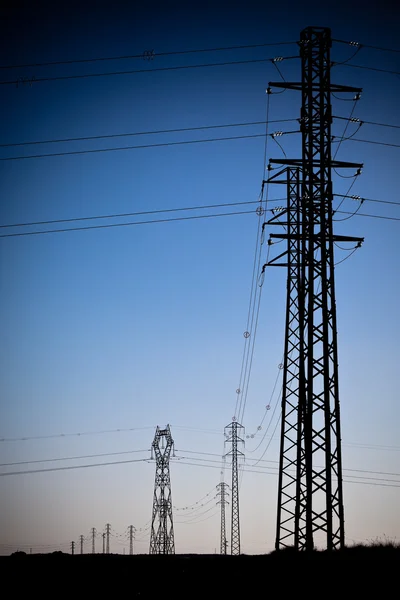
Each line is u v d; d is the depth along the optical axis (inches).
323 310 1941.4
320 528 1895.9
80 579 1959.9
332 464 1902.1
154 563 2336.4
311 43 2133.4
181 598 1593.3
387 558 1843.0
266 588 1658.5
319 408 1923.0
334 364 1937.7
